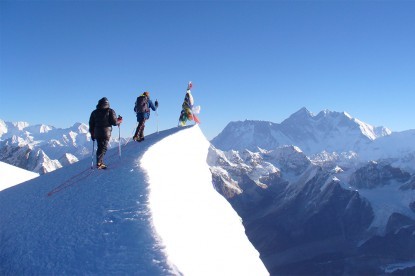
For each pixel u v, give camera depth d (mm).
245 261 10125
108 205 10156
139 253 7211
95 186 12609
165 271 6492
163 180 12602
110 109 14695
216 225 11141
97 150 14648
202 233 9492
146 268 6664
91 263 7254
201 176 17891
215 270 7758
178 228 8836
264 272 11125
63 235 9055
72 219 10000
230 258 9234
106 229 8586
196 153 22734
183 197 11734
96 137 14586
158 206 9664
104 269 6895
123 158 16172
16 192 16844
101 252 7586
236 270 8758
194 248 8195
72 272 7121
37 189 15711
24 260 8430
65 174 17562
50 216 11023
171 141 20422
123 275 6562
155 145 18188
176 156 18141
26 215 12023
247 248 11938
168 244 7496
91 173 15078
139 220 8609
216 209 13234
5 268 8555
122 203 10055
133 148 18922
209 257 8242
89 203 10914
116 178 12906
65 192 13352
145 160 14906
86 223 9305
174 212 9867
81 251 7863
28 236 9906
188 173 16359
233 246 10523
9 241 10086
